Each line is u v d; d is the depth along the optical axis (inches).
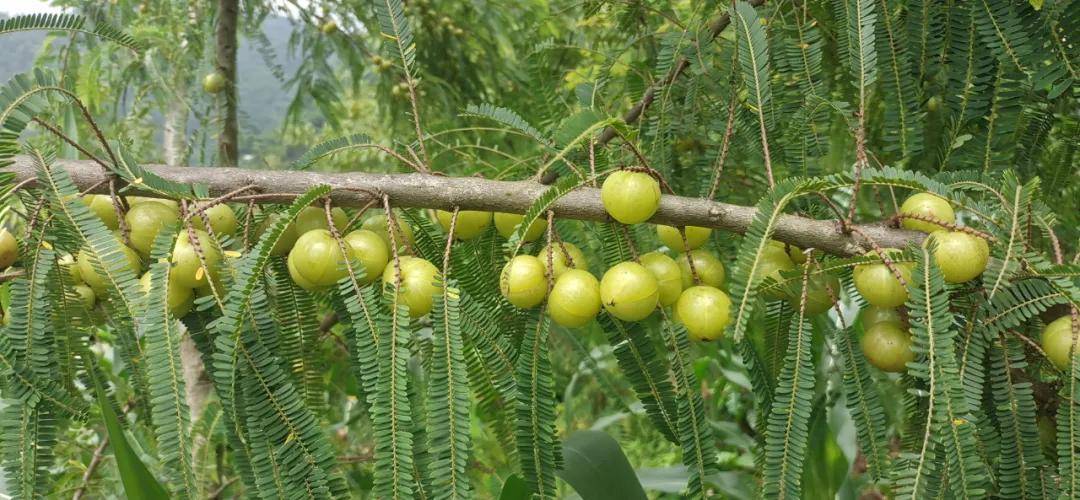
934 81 18.6
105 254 12.5
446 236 16.8
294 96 38.8
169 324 11.9
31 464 12.3
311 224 15.0
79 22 15.1
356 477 32.0
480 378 15.8
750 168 21.6
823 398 23.5
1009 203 13.3
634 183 14.0
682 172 23.4
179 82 33.4
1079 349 12.4
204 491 26.0
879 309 15.5
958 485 11.0
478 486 38.4
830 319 23.8
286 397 12.4
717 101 20.5
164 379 11.5
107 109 37.9
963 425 11.0
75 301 14.1
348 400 33.8
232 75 31.8
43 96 13.2
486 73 42.7
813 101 16.4
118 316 12.9
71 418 13.1
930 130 19.5
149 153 38.3
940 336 11.4
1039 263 12.6
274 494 12.1
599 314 14.7
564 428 46.6
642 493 18.3
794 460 12.6
